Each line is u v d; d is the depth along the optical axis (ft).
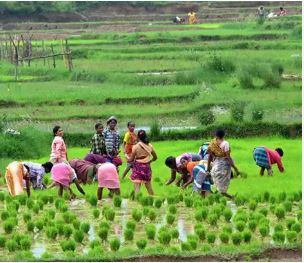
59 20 427.33
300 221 74.43
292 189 89.97
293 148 117.50
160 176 101.04
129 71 213.46
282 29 312.71
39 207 81.87
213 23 393.70
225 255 62.85
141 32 341.41
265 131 129.49
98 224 75.20
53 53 246.88
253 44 264.52
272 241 68.23
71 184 96.02
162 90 169.17
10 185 88.38
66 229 70.08
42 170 92.48
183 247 64.54
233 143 122.31
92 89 177.99
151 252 63.05
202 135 129.39
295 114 142.41
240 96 160.86
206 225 74.59
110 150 98.53
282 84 177.68
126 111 149.59
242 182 93.81
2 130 122.72
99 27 396.78
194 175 87.25
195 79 189.47
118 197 83.20
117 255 62.44
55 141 94.58
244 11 411.34
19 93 171.22
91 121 143.84
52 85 191.42
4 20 418.31
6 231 72.38
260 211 77.92
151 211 76.69
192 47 269.03
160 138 128.77
